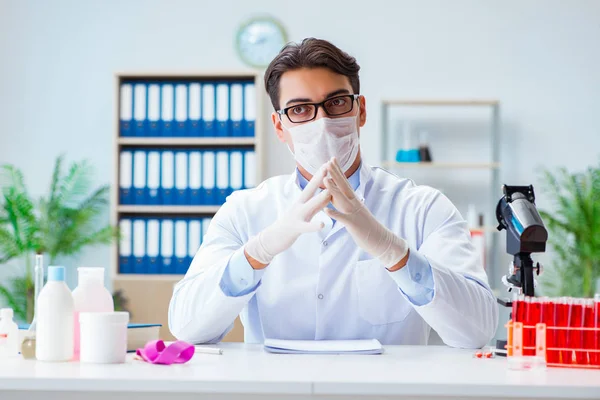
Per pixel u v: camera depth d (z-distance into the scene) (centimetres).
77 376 106
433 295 139
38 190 448
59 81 450
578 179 430
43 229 415
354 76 160
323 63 153
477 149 441
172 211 408
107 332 122
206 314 146
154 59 447
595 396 99
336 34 444
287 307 164
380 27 444
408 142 425
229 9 446
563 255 415
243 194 178
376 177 176
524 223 136
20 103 450
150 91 412
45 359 124
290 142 161
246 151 409
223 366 117
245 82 411
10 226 431
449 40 443
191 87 411
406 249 138
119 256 408
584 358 122
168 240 405
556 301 124
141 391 103
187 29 447
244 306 161
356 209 136
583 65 440
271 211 172
